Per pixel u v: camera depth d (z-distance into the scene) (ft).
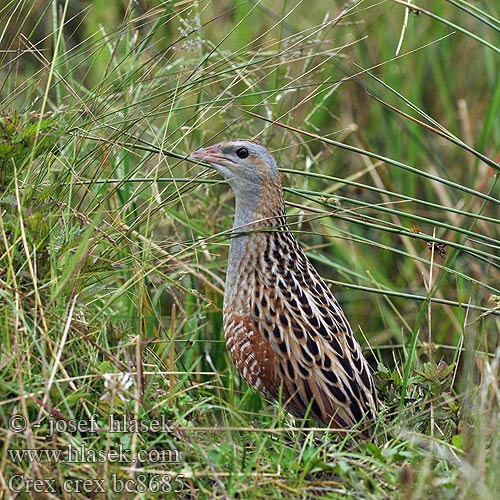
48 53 49.19
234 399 35.06
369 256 46.98
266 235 32.24
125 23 34.91
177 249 38.78
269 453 27.71
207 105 37.86
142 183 35.78
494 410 26.68
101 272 31.42
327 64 48.85
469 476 24.39
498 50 32.96
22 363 26.73
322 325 30.60
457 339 41.01
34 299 28.19
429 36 50.78
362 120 50.42
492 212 46.96
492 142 49.78
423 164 49.62
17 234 28.99
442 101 51.49
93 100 33.53
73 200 35.19
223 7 51.88
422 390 31.83
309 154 43.62
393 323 43.32
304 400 30.14
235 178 32.58
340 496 25.32
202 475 25.50
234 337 31.60
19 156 30.17
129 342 29.99
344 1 49.83
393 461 26.61
